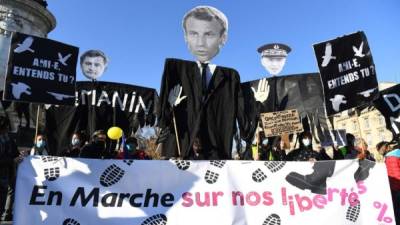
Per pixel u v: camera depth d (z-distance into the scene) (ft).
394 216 21.58
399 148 26.04
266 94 29.12
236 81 26.66
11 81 19.62
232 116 26.05
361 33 23.85
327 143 29.25
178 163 19.71
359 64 23.56
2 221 23.67
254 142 30.99
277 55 29.78
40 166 18.29
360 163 21.38
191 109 25.62
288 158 29.19
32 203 17.87
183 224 19.11
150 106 30.25
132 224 18.66
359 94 23.31
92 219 18.33
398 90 28.48
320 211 20.44
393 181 23.48
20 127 31.96
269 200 20.13
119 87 29.91
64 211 18.13
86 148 23.81
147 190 19.15
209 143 25.49
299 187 20.56
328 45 23.99
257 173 20.33
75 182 18.51
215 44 26.96
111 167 19.02
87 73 29.58
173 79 25.71
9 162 21.49
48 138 27.94
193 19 27.12
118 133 24.45
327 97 23.53
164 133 25.38
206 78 26.32
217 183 19.86
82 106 28.91
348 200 20.80
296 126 27.81
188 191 19.49
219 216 19.48
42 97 20.07
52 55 20.59
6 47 50.60
